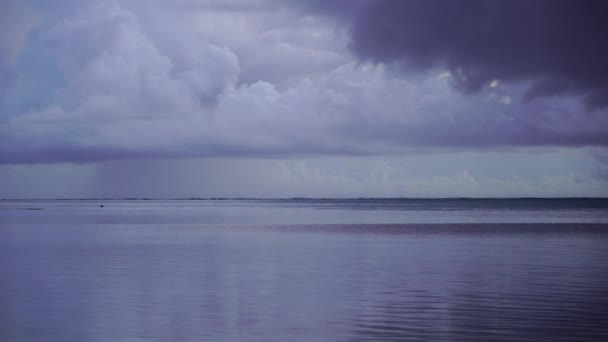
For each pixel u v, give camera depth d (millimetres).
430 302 24953
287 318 21953
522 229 80688
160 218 131125
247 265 38156
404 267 37000
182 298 25891
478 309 23453
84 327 20531
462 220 112750
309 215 151250
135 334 19641
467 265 37969
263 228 85625
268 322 21312
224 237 65000
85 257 43031
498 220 112250
